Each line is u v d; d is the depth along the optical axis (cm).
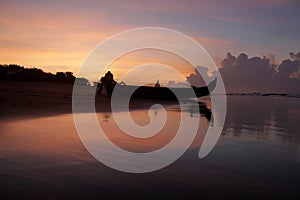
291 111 3103
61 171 689
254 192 615
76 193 564
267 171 781
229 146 1107
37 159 773
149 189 605
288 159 930
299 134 1466
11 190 562
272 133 1475
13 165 712
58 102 2502
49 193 557
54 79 3928
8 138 1003
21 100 2362
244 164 847
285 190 634
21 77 3569
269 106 3994
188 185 640
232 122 1873
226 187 639
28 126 1265
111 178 660
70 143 988
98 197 550
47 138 1042
